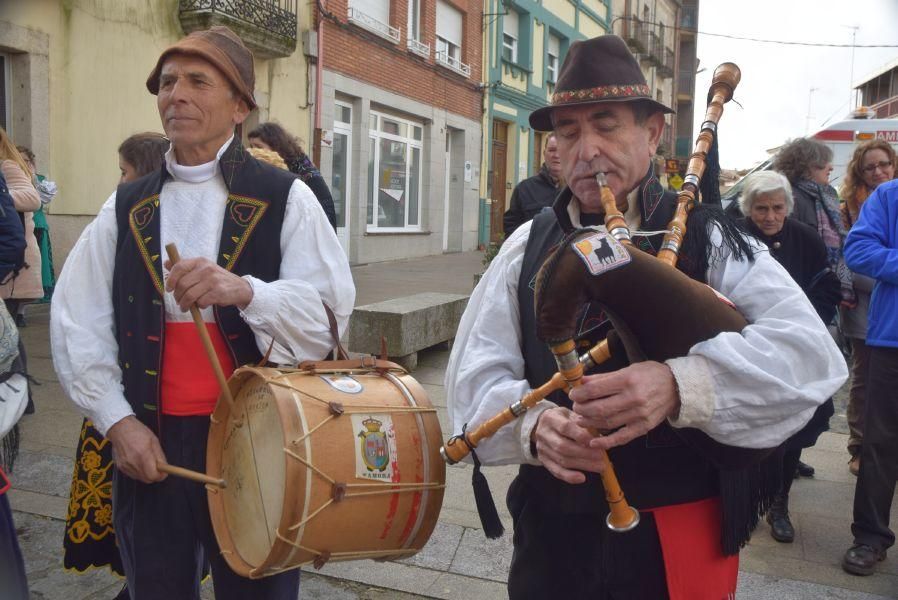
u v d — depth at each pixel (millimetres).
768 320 1471
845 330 4445
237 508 1888
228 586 2025
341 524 1707
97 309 2098
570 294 1298
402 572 3234
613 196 1562
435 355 6914
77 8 8711
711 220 1582
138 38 9562
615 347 1497
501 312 1745
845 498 4141
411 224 16203
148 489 2020
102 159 9164
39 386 5520
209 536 2029
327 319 2027
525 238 1784
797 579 3268
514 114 19859
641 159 1640
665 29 33219
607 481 1423
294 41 11500
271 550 1680
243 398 1884
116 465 2100
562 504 1619
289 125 12070
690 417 1352
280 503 1677
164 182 2090
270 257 2041
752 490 1606
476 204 18438
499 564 3309
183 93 1977
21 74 8219
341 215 13797
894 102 26328
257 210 2035
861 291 4344
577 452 1403
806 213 4422
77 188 8852
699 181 1659
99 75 9062
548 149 5215
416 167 16156
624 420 1332
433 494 1821
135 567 2031
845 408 5922
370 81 13914
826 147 4594
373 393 1833
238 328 2002
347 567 3264
